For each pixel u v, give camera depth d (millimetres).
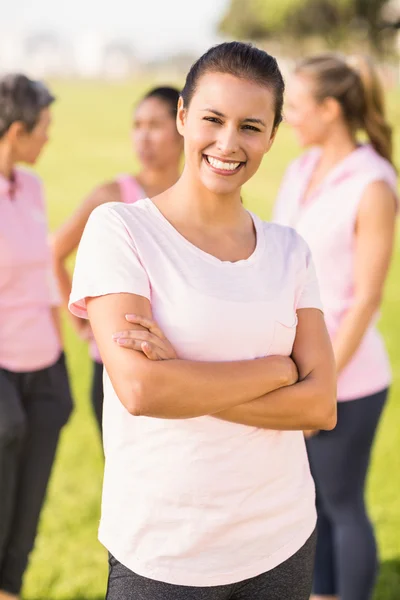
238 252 2412
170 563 2238
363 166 3686
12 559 3994
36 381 4035
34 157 4133
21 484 4043
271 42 54062
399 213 3779
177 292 2266
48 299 4113
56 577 4387
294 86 3867
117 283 2244
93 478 5727
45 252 4105
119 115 44531
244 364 2252
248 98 2254
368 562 3715
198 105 2289
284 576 2346
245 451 2283
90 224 2357
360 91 3785
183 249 2322
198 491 2234
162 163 4242
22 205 4062
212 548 2252
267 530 2312
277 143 31672
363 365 3674
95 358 4391
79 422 6891
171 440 2246
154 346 2182
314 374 2418
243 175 2338
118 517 2305
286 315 2383
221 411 2246
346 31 45531
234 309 2279
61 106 48312
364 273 3596
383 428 6754
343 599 3758
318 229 3701
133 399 2172
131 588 2270
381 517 5129
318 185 3838
